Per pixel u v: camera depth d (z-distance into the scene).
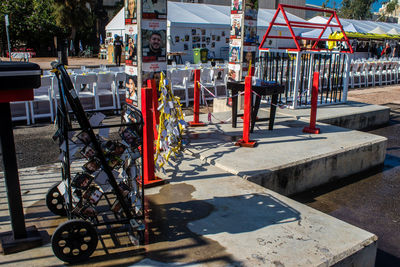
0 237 2.64
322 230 2.91
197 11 20.28
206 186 3.79
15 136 6.41
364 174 5.49
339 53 8.53
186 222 3.02
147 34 5.23
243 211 3.23
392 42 25.45
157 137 4.38
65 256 2.38
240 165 4.32
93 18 33.44
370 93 12.79
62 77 2.38
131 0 5.26
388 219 4.02
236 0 7.49
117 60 18.47
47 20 28.14
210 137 5.64
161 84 4.12
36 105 7.57
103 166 2.51
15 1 27.00
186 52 19.66
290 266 2.40
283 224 3.00
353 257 2.63
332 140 5.54
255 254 2.54
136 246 2.64
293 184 4.50
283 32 21.70
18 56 13.02
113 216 3.04
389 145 6.99
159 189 3.70
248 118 5.10
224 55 21.27
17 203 2.53
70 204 2.53
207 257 2.50
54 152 5.52
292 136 5.75
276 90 5.86
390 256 3.28
